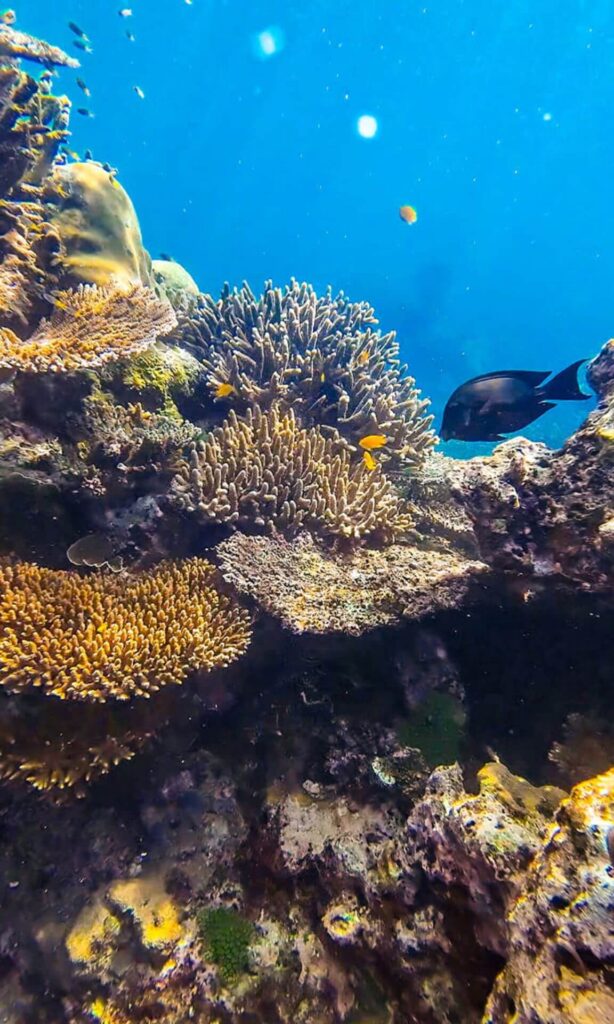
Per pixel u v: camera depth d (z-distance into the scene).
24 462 0.78
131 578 0.80
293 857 0.60
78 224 1.12
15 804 0.68
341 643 0.67
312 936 0.57
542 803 0.50
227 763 0.71
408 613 0.67
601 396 0.73
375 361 1.33
